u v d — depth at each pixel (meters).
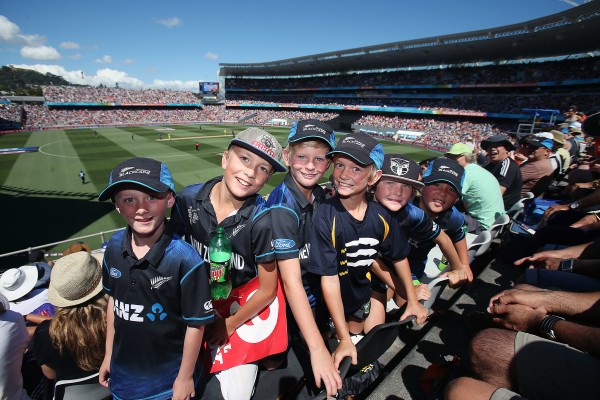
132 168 1.68
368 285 2.59
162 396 2.07
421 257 3.38
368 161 2.04
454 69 56.75
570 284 2.54
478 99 52.81
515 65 48.94
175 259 1.81
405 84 63.72
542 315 2.03
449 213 3.27
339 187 2.17
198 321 1.91
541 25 37.47
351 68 70.44
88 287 2.38
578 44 38.56
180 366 2.05
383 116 64.69
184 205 2.21
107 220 15.86
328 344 2.60
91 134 49.28
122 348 2.03
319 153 2.20
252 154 1.87
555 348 1.71
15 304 4.34
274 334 2.22
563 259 2.82
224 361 2.13
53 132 50.69
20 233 14.52
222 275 2.04
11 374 2.42
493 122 48.75
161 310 1.91
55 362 2.52
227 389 2.09
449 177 3.03
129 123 66.88
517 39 41.47
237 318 2.13
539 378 1.68
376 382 2.45
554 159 7.19
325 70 75.19
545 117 37.50
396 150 40.34
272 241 2.01
